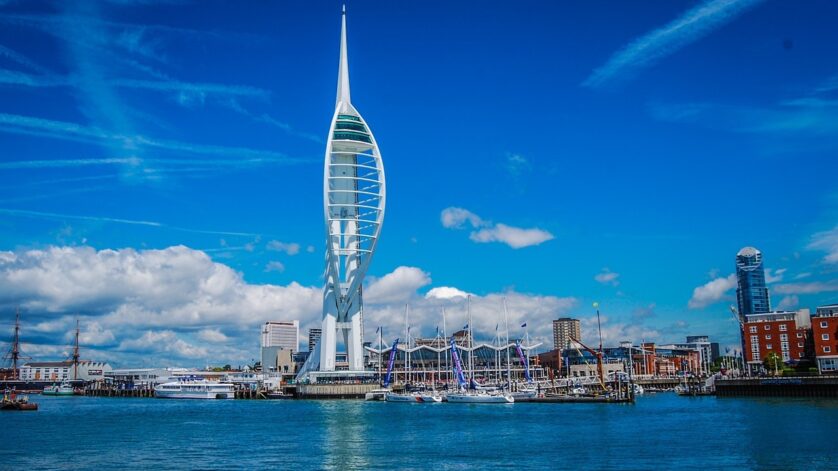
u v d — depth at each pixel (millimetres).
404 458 84188
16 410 190500
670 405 166625
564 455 84000
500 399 192000
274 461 83062
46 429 126125
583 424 122000
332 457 85625
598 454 84062
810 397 166750
